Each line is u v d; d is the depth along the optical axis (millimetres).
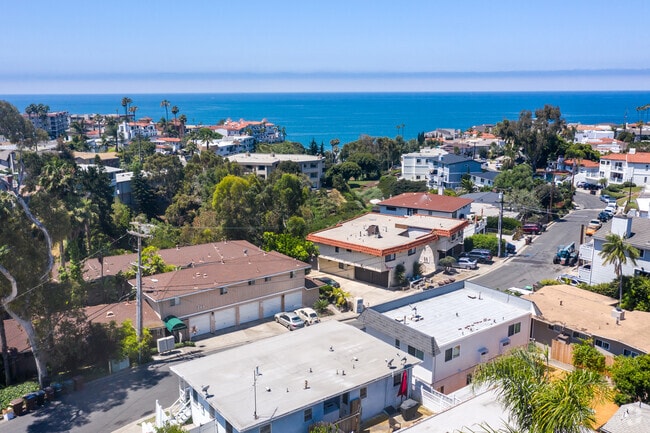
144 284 43812
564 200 92688
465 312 36906
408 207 74312
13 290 31484
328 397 26141
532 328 38562
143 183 95062
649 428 23578
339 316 48375
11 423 30328
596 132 185000
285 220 69812
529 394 18203
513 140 127250
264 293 47312
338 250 58750
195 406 28750
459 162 118062
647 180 110000
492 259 65375
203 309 43750
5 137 34562
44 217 37062
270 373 28547
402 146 169000
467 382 33281
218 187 66312
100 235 67375
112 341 37312
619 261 43844
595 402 22078
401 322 34938
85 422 30281
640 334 34875
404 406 29078
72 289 35031
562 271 59781
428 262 60000
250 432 24203
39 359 33812
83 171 76875
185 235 67000
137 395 33406
